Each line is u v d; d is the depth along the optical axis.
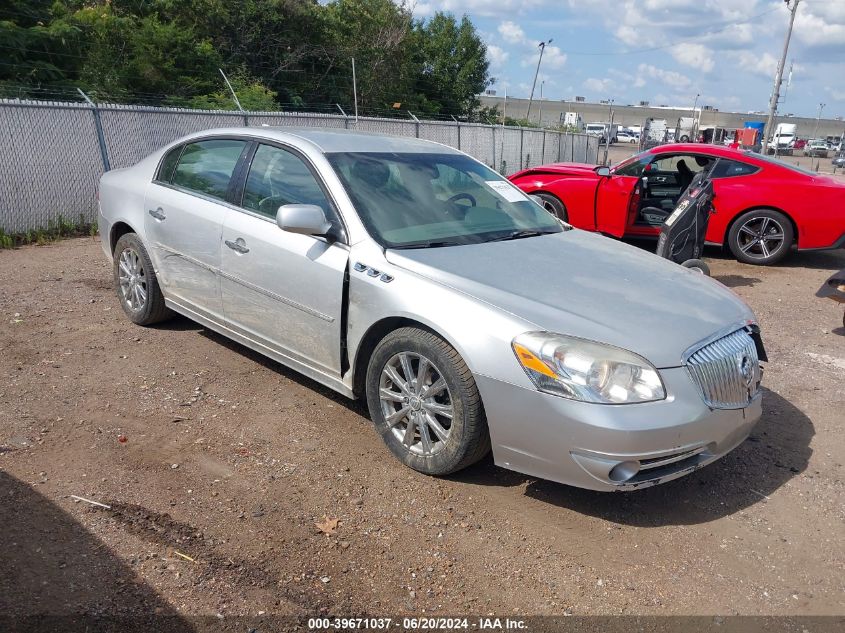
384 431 3.79
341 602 2.72
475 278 3.56
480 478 3.67
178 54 19.69
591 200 9.66
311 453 3.83
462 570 2.96
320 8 26.95
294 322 4.16
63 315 5.89
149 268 5.37
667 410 3.10
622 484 3.12
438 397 3.58
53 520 3.07
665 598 2.87
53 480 3.39
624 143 76.12
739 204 9.55
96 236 9.91
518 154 24.20
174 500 3.31
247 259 4.38
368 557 3.00
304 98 26.00
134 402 4.32
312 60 26.62
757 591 2.95
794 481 3.85
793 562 3.15
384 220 4.00
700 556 3.16
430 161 4.73
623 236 9.59
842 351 6.11
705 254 10.50
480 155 21.44
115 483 3.41
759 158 9.63
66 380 4.58
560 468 3.17
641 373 3.11
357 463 3.75
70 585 2.67
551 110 84.56
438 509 3.38
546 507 3.45
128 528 3.05
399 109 30.73
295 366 4.28
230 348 5.29
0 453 3.60
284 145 4.47
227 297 4.62
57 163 9.98
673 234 7.41
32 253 8.45
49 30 17.05
